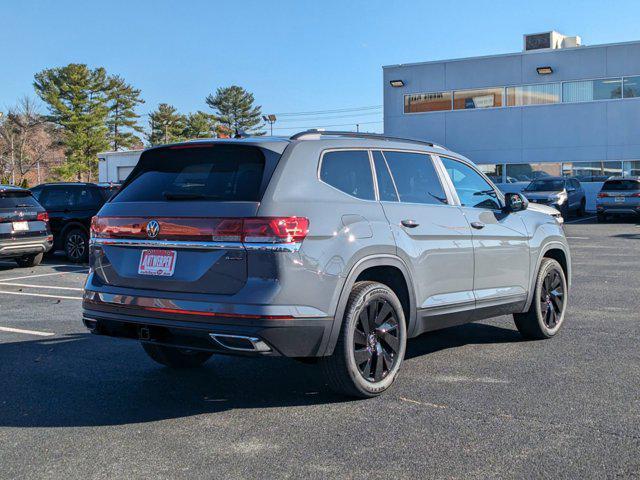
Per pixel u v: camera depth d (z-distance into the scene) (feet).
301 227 14.03
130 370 18.83
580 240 58.08
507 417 14.38
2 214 40.93
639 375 17.48
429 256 17.10
